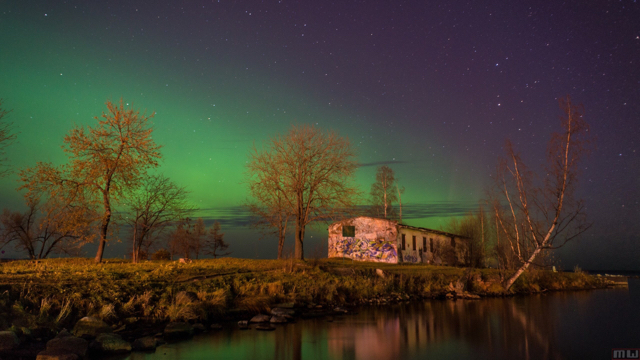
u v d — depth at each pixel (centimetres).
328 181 3247
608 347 1138
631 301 2486
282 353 989
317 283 2116
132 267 2233
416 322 1527
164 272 1952
